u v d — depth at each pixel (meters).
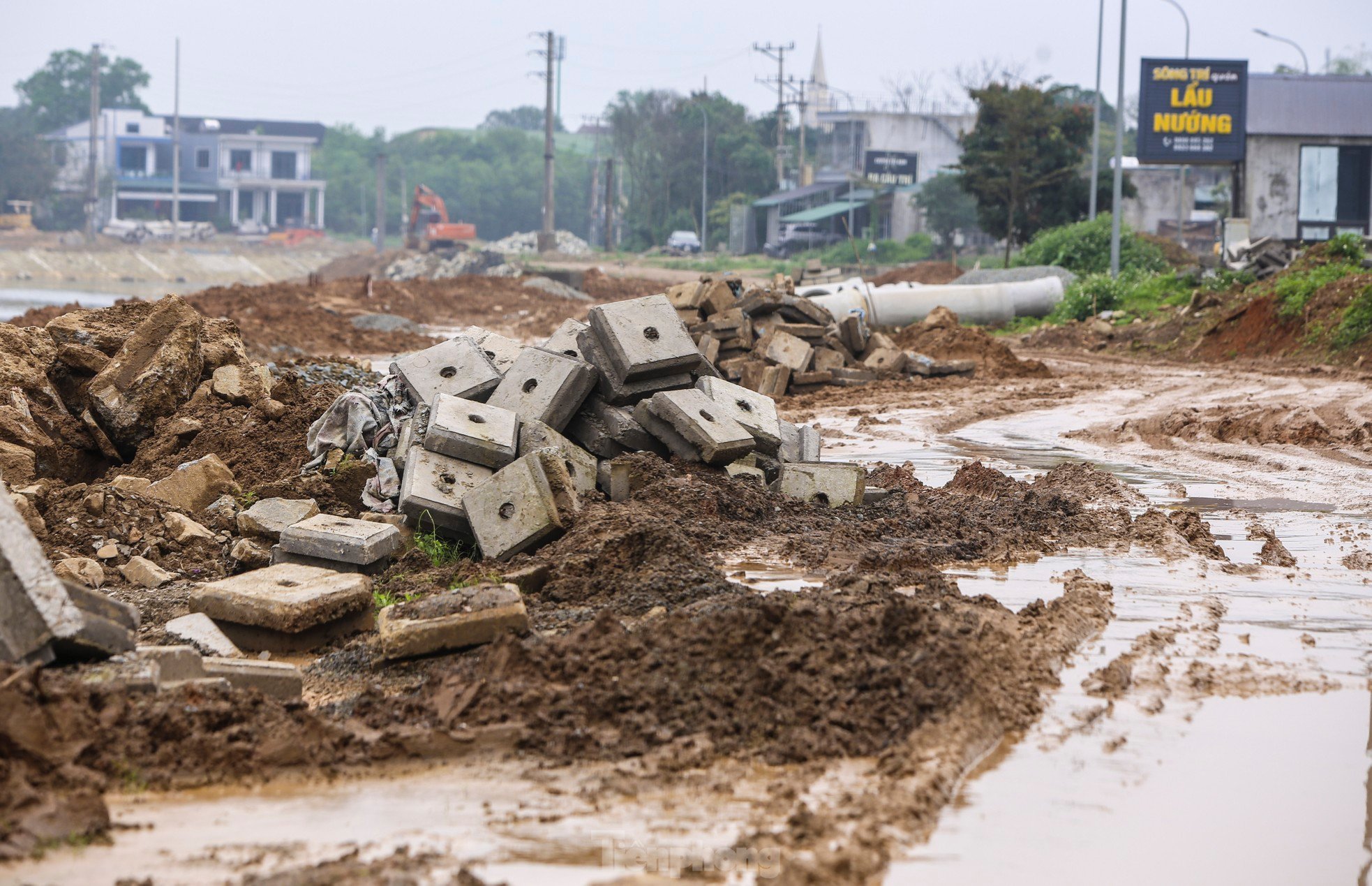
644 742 12.48
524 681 13.64
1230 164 105.31
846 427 42.22
